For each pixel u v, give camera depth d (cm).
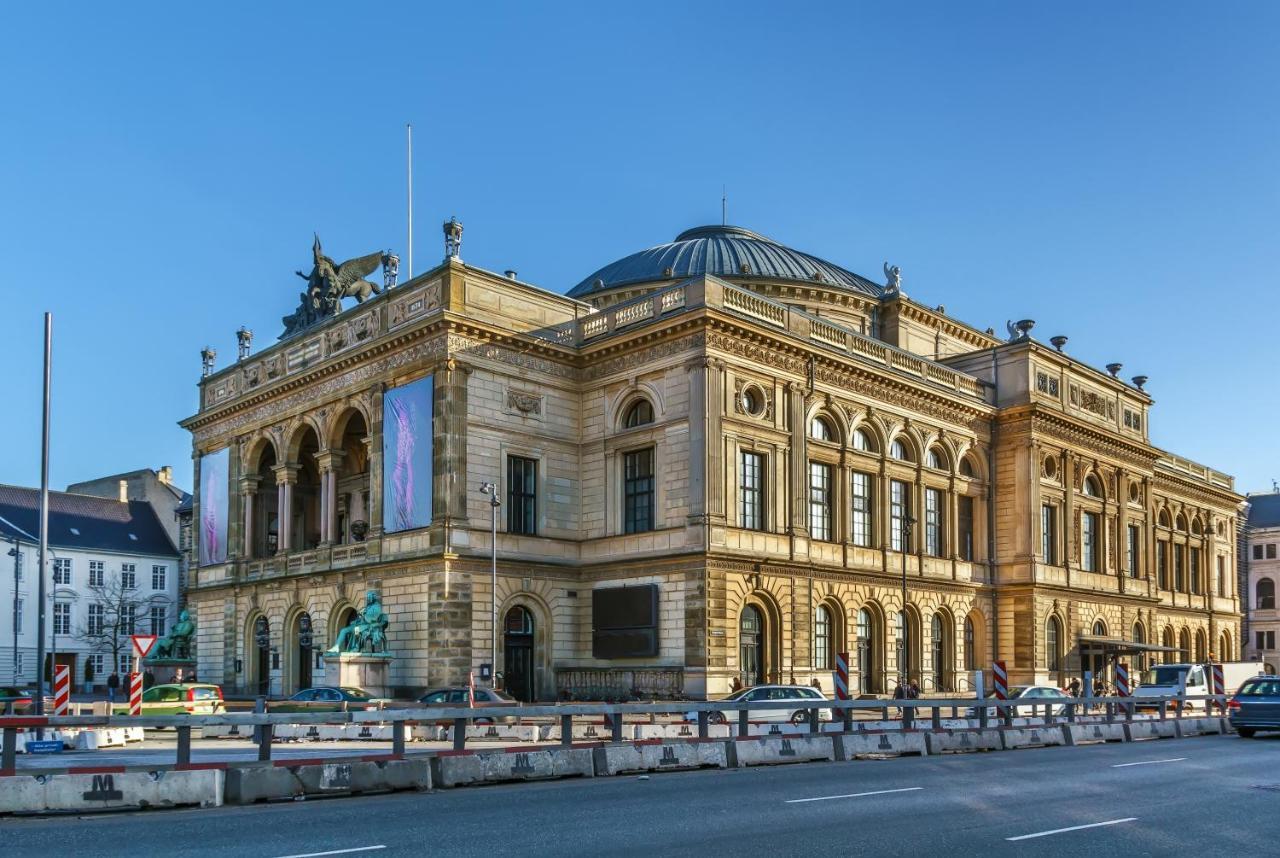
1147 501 8512
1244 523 13175
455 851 1511
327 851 1510
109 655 9744
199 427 7588
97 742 3497
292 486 6675
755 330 5519
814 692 4631
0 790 1866
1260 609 12938
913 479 6538
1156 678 6384
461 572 5312
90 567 9788
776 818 1825
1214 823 1809
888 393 6419
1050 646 7144
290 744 3659
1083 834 1681
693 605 5206
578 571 5816
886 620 6178
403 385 5688
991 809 1942
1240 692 4031
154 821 1814
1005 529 7138
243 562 6988
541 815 1858
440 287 5556
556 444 5841
